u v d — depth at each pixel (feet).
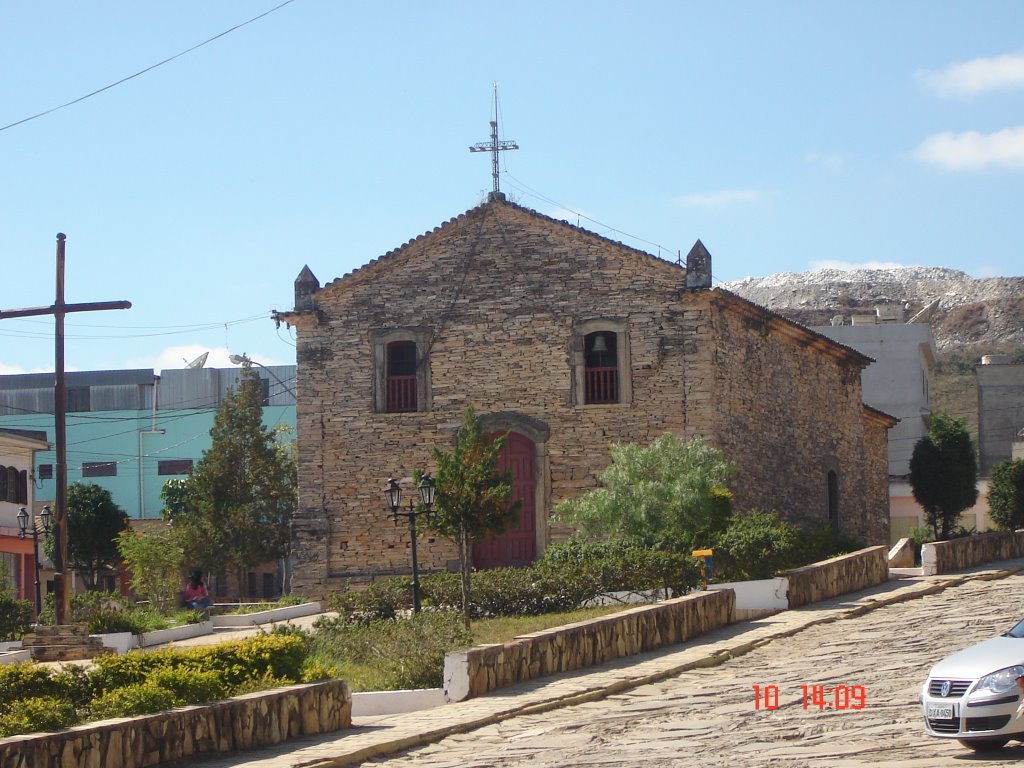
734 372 137.59
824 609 99.09
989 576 115.14
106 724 52.01
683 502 115.65
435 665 79.51
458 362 136.67
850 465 169.58
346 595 110.22
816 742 53.88
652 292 134.10
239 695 60.95
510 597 106.01
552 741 58.90
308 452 138.21
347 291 139.23
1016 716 47.78
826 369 163.43
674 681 74.13
